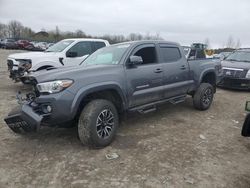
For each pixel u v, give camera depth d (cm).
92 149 454
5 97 806
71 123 477
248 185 362
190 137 520
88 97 473
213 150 464
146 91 542
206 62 731
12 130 488
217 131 562
